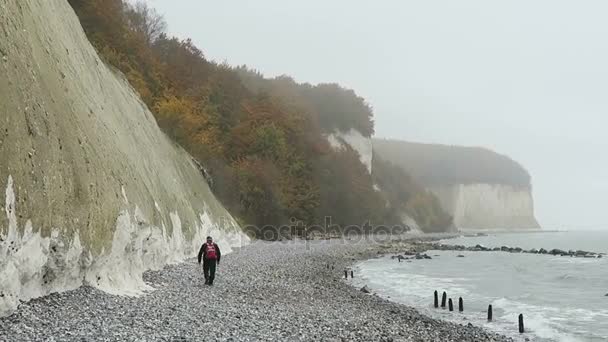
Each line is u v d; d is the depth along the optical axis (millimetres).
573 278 39500
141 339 11070
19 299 11953
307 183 86062
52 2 22406
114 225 17562
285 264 35719
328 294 24031
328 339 13695
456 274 41188
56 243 13625
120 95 29609
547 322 21375
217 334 12492
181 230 29141
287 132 89125
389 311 21000
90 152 17781
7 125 12539
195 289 19719
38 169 13508
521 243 113188
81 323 11695
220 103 76750
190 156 46500
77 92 19656
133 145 25859
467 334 17672
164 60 68625
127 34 53969
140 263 20062
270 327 14227
